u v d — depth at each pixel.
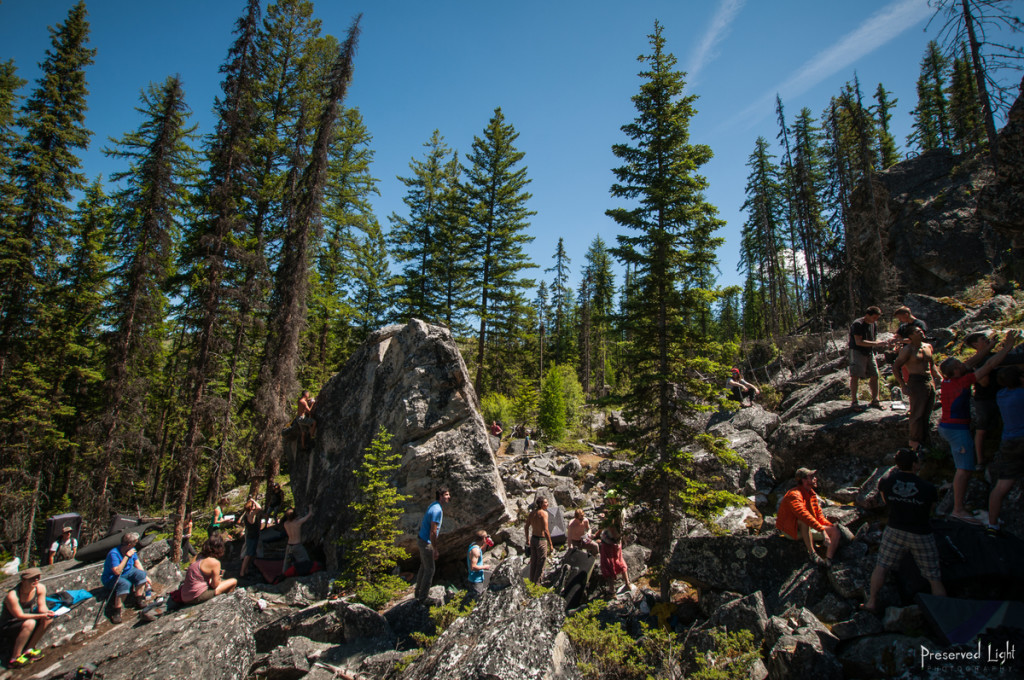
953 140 29.05
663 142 10.59
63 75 22.34
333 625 8.43
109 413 19.25
